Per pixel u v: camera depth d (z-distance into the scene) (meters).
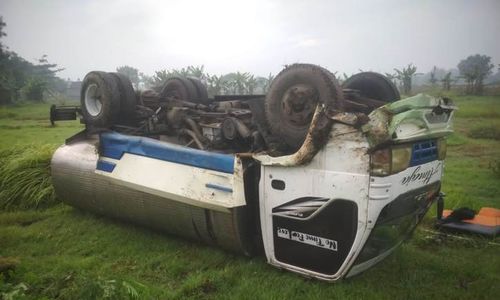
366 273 3.80
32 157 6.68
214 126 4.52
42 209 6.10
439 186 4.01
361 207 3.13
